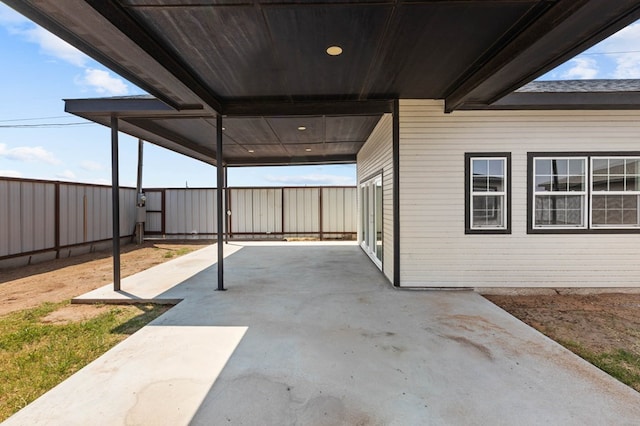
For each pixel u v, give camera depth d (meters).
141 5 2.54
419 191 5.12
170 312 4.05
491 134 5.07
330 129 6.73
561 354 2.92
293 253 8.81
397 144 5.08
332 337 3.29
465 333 3.38
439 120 5.06
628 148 5.04
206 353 2.95
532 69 3.41
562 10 2.52
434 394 2.32
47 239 7.93
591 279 5.09
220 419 2.06
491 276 5.13
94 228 9.45
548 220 5.12
